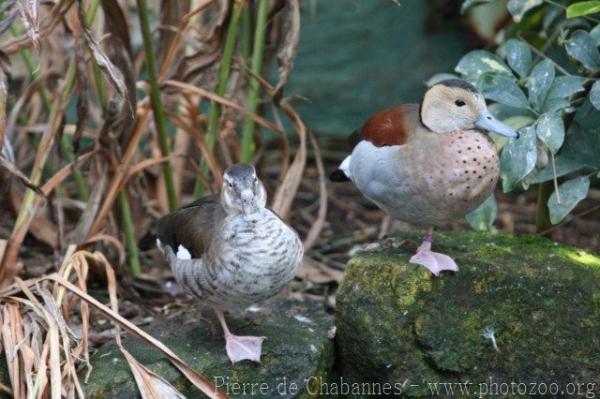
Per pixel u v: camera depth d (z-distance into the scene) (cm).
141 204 1116
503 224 1253
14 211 1135
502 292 815
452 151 786
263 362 816
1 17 922
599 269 830
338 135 1487
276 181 1372
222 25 1018
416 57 1500
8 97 909
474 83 916
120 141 1019
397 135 817
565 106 866
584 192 909
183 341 848
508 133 794
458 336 816
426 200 799
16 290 864
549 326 816
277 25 1159
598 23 1018
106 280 1058
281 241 767
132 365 785
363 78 1522
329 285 1081
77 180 1152
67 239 1102
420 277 812
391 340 818
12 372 795
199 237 797
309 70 1544
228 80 1104
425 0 1493
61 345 831
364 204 1349
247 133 1102
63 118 985
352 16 1542
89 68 1131
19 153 1182
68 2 920
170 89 1055
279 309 924
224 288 775
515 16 986
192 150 1310
